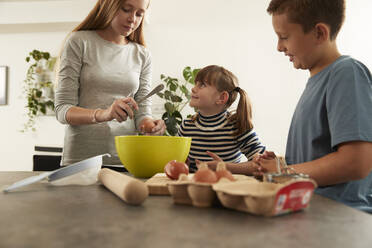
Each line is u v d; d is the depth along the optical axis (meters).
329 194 0.71
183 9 3.34
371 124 0.65
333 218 0.38
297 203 0.41
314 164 0.65
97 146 1.21
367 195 0.75
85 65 1.20
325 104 0.76
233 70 3.27
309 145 0.81
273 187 0.44
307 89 0.86
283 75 3.23
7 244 0.27
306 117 0.82
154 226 0.33
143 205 0.45
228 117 1.24
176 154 0.85
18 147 3.25
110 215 0.39
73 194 0.55
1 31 3.26
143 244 0.27
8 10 3.05
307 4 0.74
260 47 3.27
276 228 0.33
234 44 3.29
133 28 1.19
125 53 1.29
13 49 3.29
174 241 0.28
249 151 1.17
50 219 0.36
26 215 0.38
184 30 3.33
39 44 3.28
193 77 3.08
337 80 0.72
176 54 3.32
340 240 0.29
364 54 3.23
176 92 3.30
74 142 1.20
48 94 3.19
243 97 1.20
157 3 3.35
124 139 0.84
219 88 1.22
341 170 0.63
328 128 0.77
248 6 3.30
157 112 3.28
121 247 0.26
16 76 3.28
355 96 0.68
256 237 0.30
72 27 3.17
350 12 3.25
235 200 0.41
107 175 0.59
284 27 0.78
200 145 1.24
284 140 3.19
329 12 0.75
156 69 3.32
